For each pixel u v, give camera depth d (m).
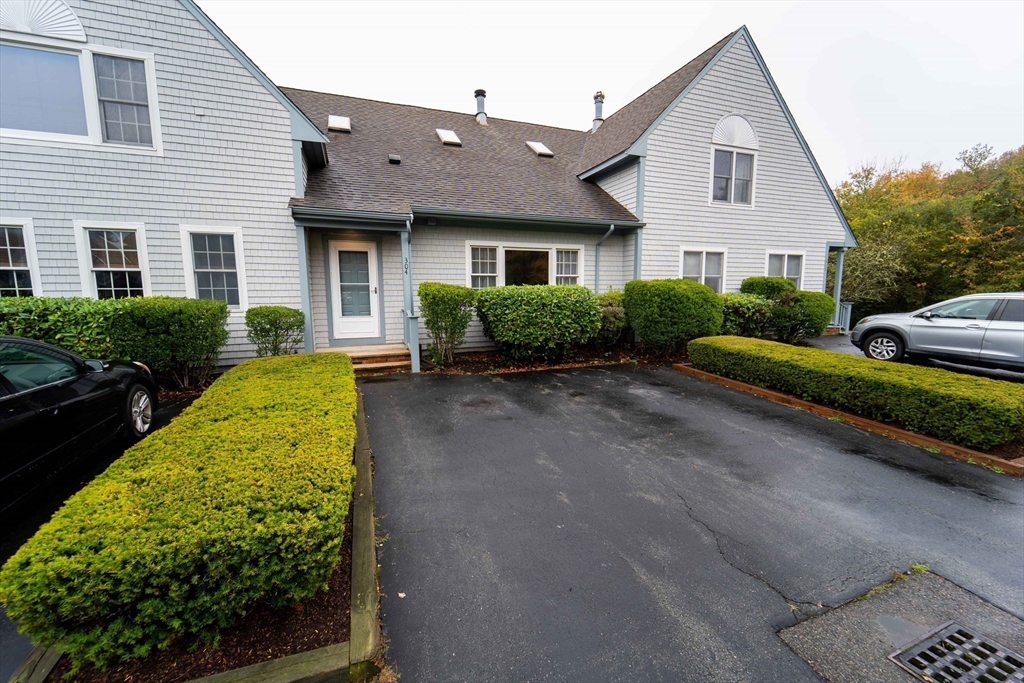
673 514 2.99
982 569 2.42
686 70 10.96
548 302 7.60
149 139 6.46
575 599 2.16
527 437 4.45
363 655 1.74
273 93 6.89
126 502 1.76
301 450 2.30
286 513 1.74
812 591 2.24
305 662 1.70
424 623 1.99
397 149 9.95
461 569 2.38
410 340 7.32
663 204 10.03
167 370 6.15
